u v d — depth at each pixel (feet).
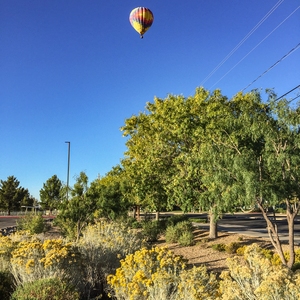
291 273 17.70
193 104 48.78
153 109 63.16
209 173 29.73
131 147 72.95
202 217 154.61
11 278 26.78
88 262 29.12
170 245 54.60
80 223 58.03
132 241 36.70
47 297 20.86
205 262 38.99
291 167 26.45
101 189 58.23
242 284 17.52
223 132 30.68
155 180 54.03
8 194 235.20
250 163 26.50
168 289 19.65
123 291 21.48
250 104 28.99
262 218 134.51
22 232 46.24
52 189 174.40
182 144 51.55
